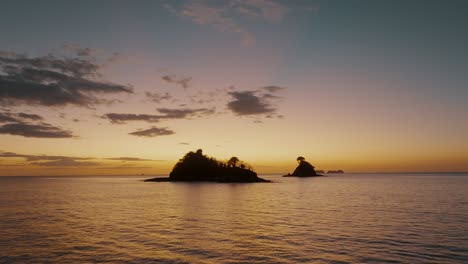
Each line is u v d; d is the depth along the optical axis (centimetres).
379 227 3322
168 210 4912
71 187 13288
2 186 14512
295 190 10131
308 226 3412
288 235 2938
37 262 2125
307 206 5444
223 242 2666
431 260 2139
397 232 3044
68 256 2261
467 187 11194
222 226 3434
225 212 4650
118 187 12925
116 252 2362
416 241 2661
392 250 2384
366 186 12562
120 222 3712
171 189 10925
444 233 2975
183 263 2103
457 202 5875
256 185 13625
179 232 3094
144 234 2998
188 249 2445
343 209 4950
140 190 10512
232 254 2305
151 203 6053
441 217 3975
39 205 5734
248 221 3778
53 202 6344
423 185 13062
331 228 3284
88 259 2192
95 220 3872
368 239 2748
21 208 5234
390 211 4628
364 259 2170
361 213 4441
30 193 9300
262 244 2595
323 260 2156
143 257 2234
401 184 14212
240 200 6675
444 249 2402
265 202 6222
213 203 6031
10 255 2284
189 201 6456
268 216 4212
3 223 3656
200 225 3500
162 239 2780
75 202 6322
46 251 2391
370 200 6500
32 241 2709
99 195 8312
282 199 6894
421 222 3609
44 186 14450
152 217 4131
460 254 2270
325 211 4719
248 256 2256
